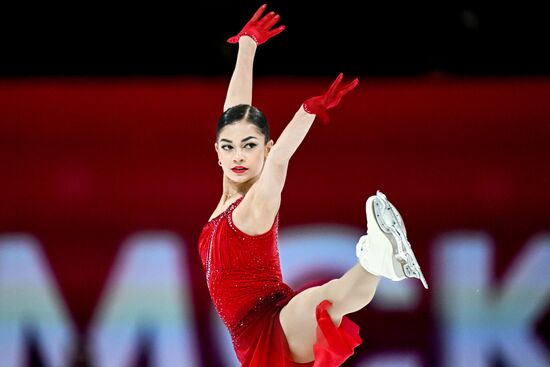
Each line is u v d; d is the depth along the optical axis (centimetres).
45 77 2561
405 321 2016
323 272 2023
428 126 2039
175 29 2511
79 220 2056
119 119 2064
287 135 1202
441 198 2025
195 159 2055
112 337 2041
